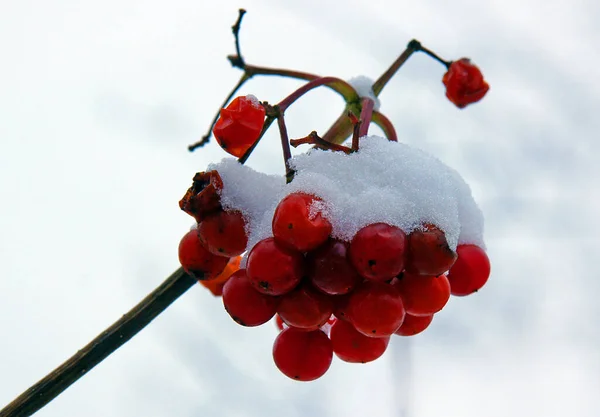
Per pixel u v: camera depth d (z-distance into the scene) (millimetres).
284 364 302
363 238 286
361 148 299
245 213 297
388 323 290
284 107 305
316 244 287
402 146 301
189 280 320
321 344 303
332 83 326
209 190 296
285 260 288
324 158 296
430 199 292
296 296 292
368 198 290
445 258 288
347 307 293
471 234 312
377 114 333
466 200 313
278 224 286
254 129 298
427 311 296
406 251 289
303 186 291
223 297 298
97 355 318
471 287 308
